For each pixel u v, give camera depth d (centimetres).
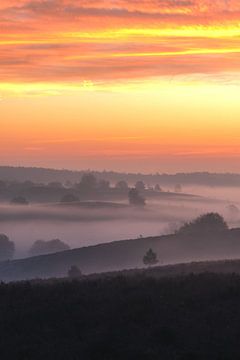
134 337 3180
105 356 2997
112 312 3506
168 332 3209
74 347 3098
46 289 4025
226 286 3881
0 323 3416
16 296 3884
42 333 3281
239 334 3194
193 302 3650
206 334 3206
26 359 2986
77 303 3681
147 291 3878
